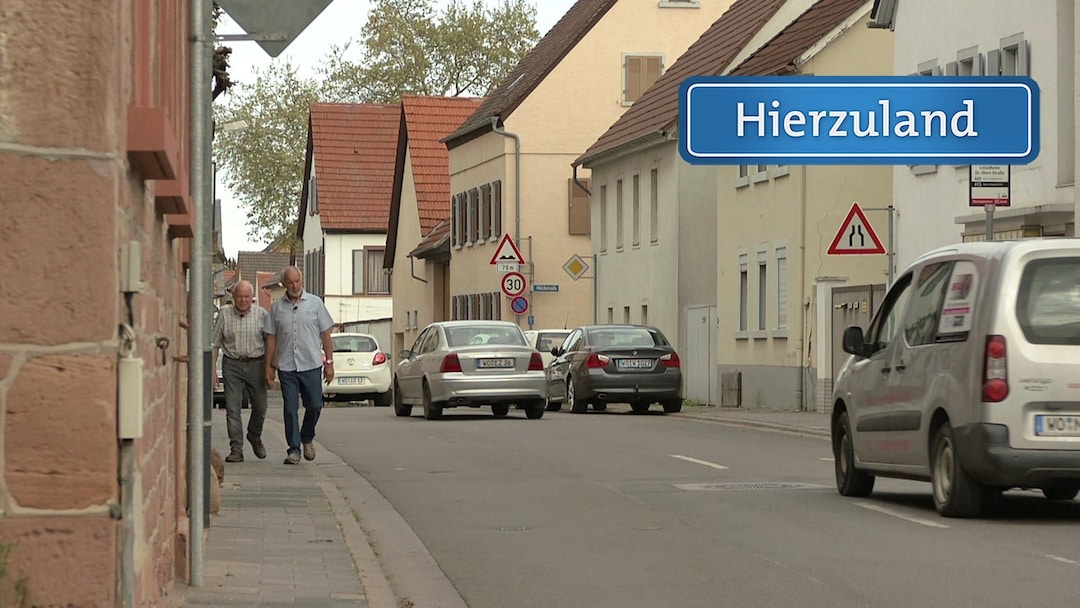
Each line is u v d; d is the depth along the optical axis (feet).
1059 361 41.88
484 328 105.19
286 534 40.32
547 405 126.31
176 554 30.66
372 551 37.60
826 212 116.67
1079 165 80.23
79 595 15.89
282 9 32.55
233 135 275.18
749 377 127.75
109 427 15.87
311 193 281.74
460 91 272.31
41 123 15.55
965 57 96.78
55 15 15.52
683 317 146.30
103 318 15.78
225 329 66.28
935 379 44.60
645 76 189.57
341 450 73.31
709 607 30.12
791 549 38.17
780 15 142.92
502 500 50.75
